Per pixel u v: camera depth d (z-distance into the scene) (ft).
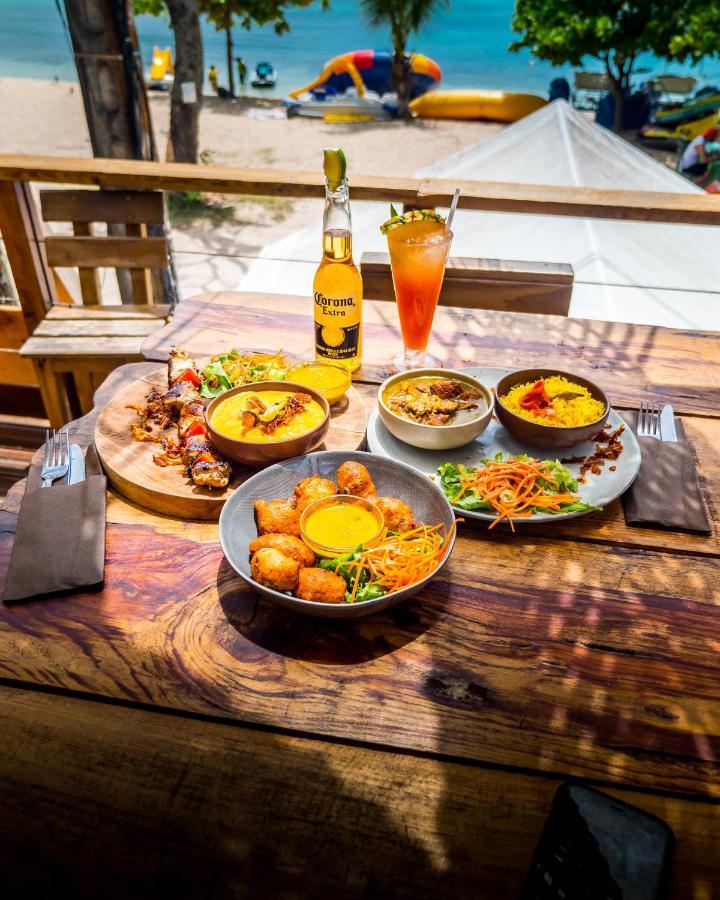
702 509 3.92
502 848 2.46
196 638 3.19
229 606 3.34
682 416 4.76
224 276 26.11
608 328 5.87
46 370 7.80
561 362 5.35
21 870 2.41
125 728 2.83
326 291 4.63
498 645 3.18
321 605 2.99
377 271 7.14
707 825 2.54
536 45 45.44
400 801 2.60
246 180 7.25
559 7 42.24
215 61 76.69
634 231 12.57
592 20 41.24
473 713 2.89
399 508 3.49
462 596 3.42
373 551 3.22
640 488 4.02
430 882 2.37
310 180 7.28
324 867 2.41
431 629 3.24
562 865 2.23
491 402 4.20
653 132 47.47
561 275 6.86
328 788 2.63
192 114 29.53
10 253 8.27
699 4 38.55
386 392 4.39
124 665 3.07
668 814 2.57
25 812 2.56
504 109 52.13
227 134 47.80
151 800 2.59
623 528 3.84
